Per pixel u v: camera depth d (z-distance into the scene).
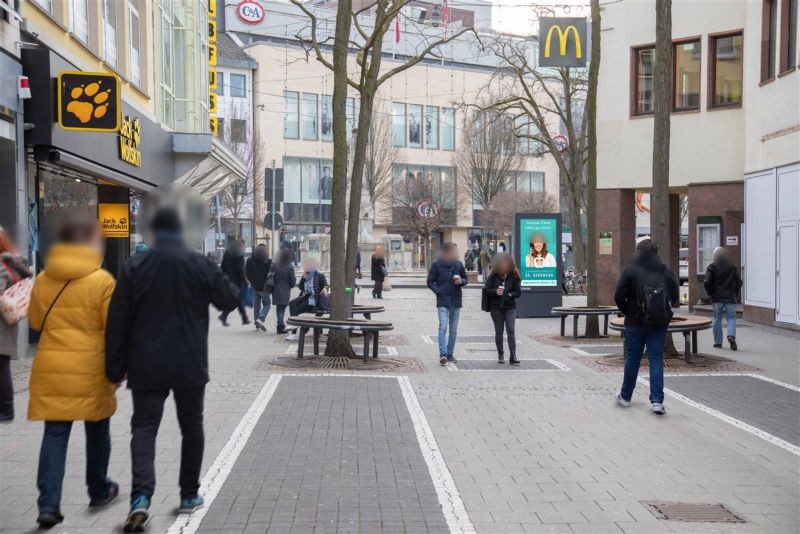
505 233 60.78
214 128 29.92
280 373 12.05
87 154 15.23
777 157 18.95
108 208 19.73
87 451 5.66
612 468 7.11
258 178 57.09
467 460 7.30
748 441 8.18
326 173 64.50
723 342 16.66
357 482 6.52
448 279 13.45
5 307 8.00
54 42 14.41
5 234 8.01
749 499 6.26
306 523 5.50
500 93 51.34
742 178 23.23
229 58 60.62
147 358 5.20
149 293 5.23
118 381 5.29
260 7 64.81
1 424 8.22
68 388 5.25
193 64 26.25
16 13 12.50
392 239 52.66
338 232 13.43
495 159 59.84
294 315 17.94
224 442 7.80
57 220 5.43
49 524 5.25
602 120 25.81
